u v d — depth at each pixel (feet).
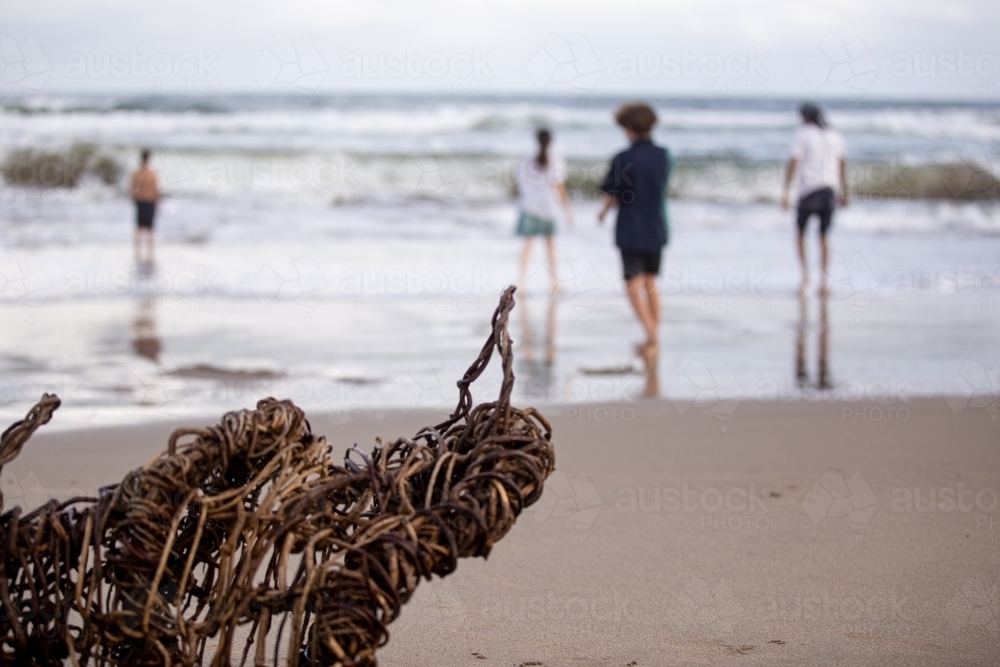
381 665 7.55
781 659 7.73
